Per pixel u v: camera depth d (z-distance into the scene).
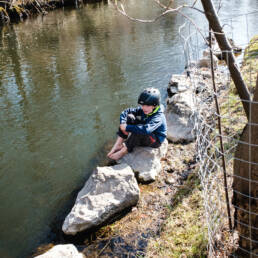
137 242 2.28
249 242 1.77
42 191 3.13
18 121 4.65
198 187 2.69
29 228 2.65
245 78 4.29
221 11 12.12
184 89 5.06
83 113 4.78
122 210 2.61
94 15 13.88
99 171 2.76
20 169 3.51
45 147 3.94
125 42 8.83
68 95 5.47
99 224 2.48
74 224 2.42
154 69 6.53
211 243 1.99
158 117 3.18
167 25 10.50
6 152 3.86
